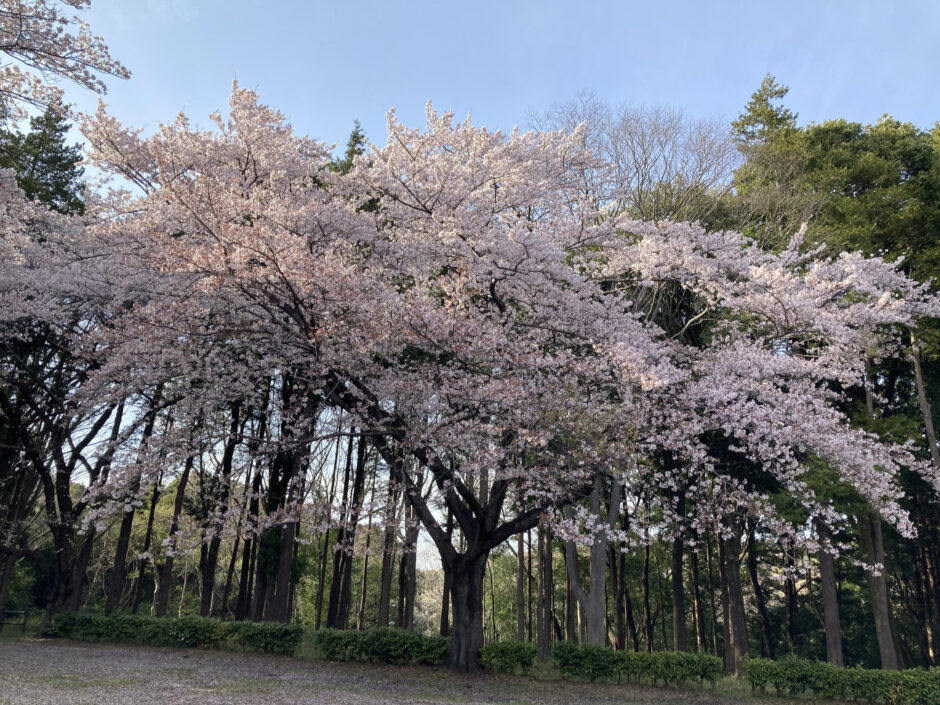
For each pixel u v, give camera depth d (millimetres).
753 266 13617
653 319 17344
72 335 13734
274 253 9781
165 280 12367
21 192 12625
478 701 10570
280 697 9719
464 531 13602
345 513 12367
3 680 9867
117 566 18375
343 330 10648
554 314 12797
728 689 13602
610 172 15680
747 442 12305
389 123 12961
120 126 12625
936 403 19875
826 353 14047
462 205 12719
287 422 13500
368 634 14500
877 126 24266
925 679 12922
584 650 13695
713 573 29125
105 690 9453
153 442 11633
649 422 11633
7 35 9359
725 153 19031
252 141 12789
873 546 17875
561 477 11352
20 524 18672
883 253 16391
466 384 10656
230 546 25094
